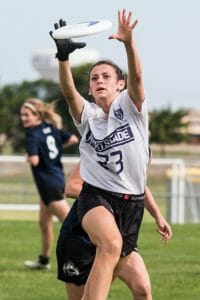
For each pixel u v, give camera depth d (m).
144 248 25.50
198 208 38.09
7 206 34.75
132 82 13.13
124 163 13.22
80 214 13.24
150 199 14.41
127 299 18.48
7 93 120.25
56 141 22.27
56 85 103.62
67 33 13.19
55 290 19.50
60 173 22.22
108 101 13.52
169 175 39.19
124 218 13.31
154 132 124.31
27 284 20.19
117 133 13.23
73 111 13.56
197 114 153.62
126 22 12.88
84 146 13.49
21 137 120.50
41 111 22.42
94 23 13.22
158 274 21.28
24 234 28.91
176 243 26.62
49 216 22.14
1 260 23.47
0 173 52.38
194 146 148.50
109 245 12.80
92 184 13.32
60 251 14.09
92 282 12.73
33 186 51.47
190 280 20.58
